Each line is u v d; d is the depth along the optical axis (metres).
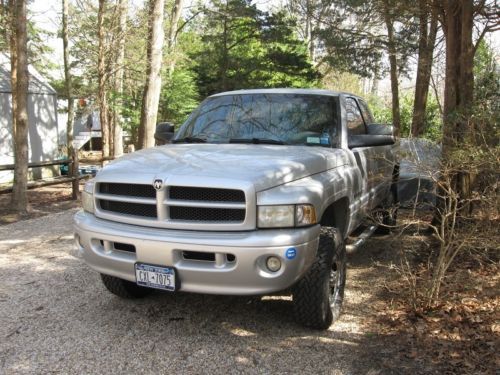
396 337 3.92
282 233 3.48
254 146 4.48
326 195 3.91
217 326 4.17
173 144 4.84
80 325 4.20
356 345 3.83
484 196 4.91
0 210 9.64
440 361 3.53
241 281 3.47
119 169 3.93
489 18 6.99
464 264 5.52
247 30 22.50
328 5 17.14
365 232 5.62
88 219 4.06
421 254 6.12
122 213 3.90
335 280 4.19
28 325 4.21
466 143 4.75
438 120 7.61
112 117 17.30
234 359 3.63
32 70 15.94
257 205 3.49
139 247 3.64
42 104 15.16
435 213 6.52
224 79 21.81
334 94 5.29
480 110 5.30
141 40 15.34
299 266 3.53
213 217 3.58
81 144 25.48
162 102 18.28
